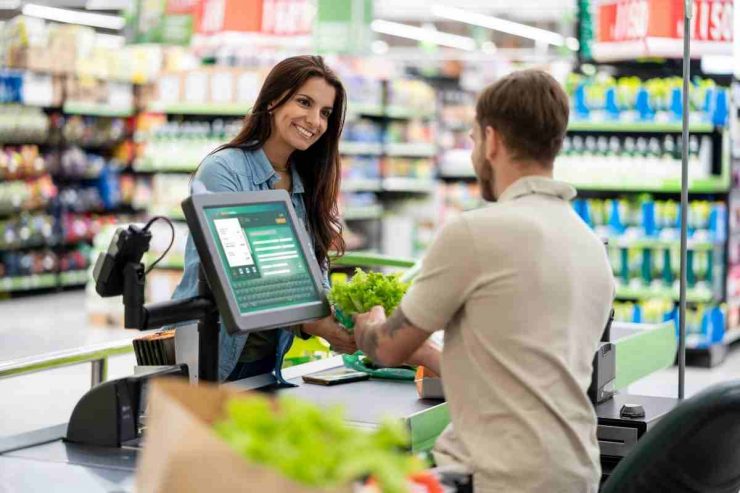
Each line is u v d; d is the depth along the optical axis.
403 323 2.34
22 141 11.70
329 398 2.91
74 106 12.05
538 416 2.26
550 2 16.00
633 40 8.45
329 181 3.43
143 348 2.76
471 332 2.31
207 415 1.69
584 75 9.01
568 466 2.28
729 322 9.24
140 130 12.59
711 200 8.98
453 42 17.58
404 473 1.42
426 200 12.81
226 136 9.20
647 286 8.80
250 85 9.11
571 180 8.80
